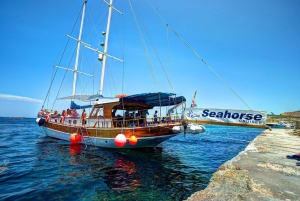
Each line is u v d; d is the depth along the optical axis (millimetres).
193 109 7344
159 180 8078
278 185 4746
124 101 14320
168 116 13539
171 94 12875
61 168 9664
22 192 6523
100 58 19625
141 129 13414
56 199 6059
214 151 15992
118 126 14984
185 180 8133
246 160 7672
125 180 8000
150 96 13219
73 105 20547
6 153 13336
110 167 9992
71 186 7199
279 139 17844
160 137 13391
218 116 6906
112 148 14820
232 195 4113
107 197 6301
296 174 5730
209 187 4609
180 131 12133
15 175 8375
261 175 5578
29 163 10570
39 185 7230
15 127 44250
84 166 10109
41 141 19406
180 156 13312
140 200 6125
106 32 20234
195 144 20422
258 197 3994
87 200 6035
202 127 11570
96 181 7809
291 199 3900
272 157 8391
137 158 12266
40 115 27125
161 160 11867
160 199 6223
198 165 10820
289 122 58188
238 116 6629
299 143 14688
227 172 5848
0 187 6949
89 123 16578
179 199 6246
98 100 15547
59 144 17438
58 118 22000
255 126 6363
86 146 16094
